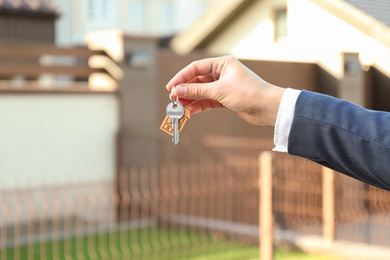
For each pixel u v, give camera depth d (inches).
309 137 32.0
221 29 560.1
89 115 304.0
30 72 291.3
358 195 287.6
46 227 260.5
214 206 307.1
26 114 286.0
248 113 35.1
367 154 30.2
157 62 321.7
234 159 319.9
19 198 277.4
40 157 289.1
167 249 233.3
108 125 309.3
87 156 302.8
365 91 395.2
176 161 315.6
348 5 433.1
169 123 42.3
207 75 40.8
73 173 298.0
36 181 286.8
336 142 31.3
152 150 309.6
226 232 255.6
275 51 508.1
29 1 491.8
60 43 738.8
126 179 298.0
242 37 542.0
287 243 241.4
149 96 316.2
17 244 222.5
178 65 331.0
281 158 323.0
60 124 295.4
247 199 308.0
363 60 425.4
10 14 475.8
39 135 289.4
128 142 306.7
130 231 266.8
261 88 35.0
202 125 327.3
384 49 412.5
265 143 328.8
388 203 299.9
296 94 33.5
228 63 37.8
